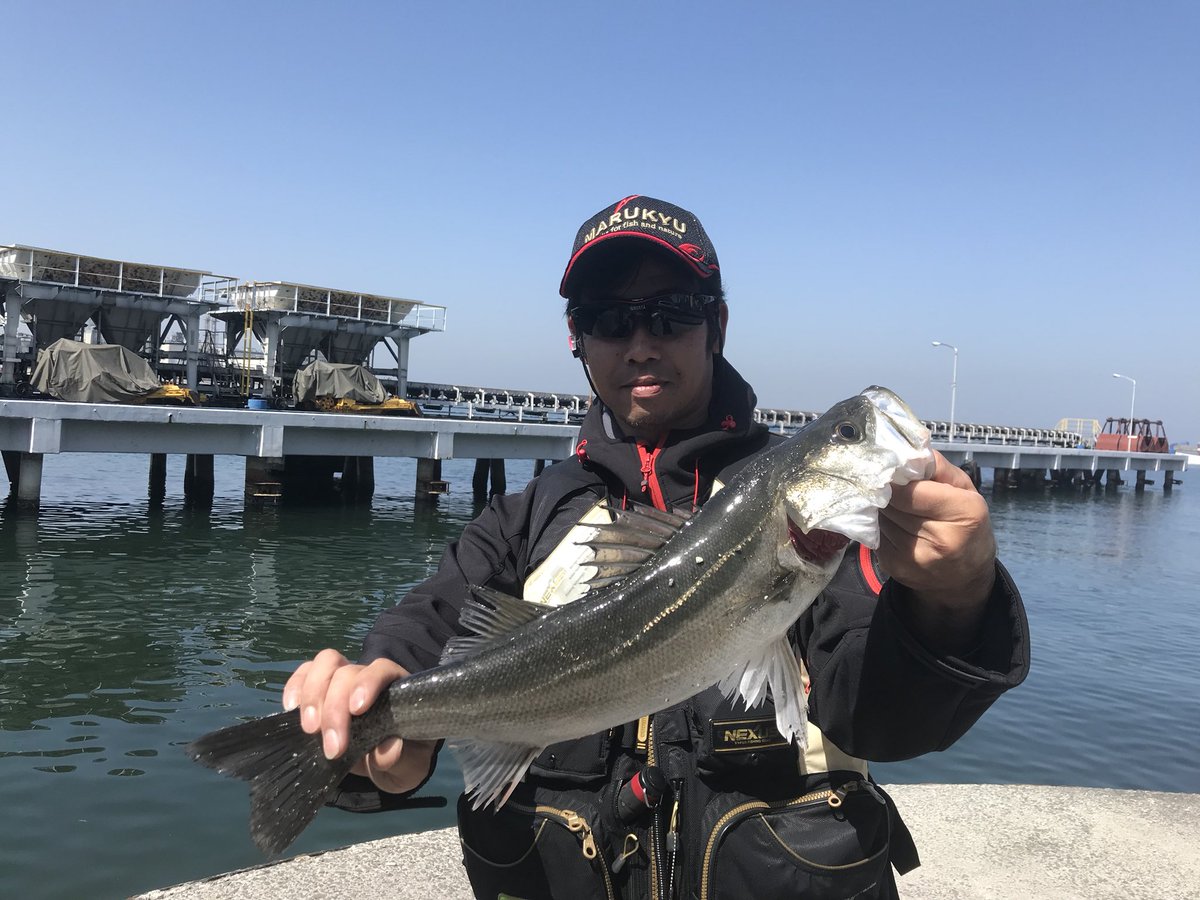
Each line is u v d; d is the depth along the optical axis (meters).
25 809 6.43
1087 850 4.29
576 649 2.00
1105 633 14.42
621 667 1.99
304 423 25.09
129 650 11.34
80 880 5.43
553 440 30.48
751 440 2.45
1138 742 8.88
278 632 12.62
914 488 1.63
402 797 2.08
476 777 1.99
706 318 2.46
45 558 17.44
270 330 33.88
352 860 4.02
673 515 2.10
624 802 2.01
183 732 8.34
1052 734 9.01
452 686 1.97
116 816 6.35
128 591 14.96
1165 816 4.69
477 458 30.23
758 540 1.95
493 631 2.08
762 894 1.92
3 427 20.91
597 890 2.02
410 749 2.01
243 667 10.78
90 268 29.72
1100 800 4.89
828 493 1.82
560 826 2.05
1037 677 11.28
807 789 1.97
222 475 37.84
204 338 36.50
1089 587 19.33
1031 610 16.36
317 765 1.94
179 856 5.78
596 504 2.39
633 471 2.36
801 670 2.00
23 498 21.55
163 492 27.72
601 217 2.46
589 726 2.00
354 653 11.73
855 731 1.84
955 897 3.86
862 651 1.80
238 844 5.96
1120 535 30.81
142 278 30.72
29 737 8.07
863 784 1.98
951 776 7.75
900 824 2.21
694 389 2.41
